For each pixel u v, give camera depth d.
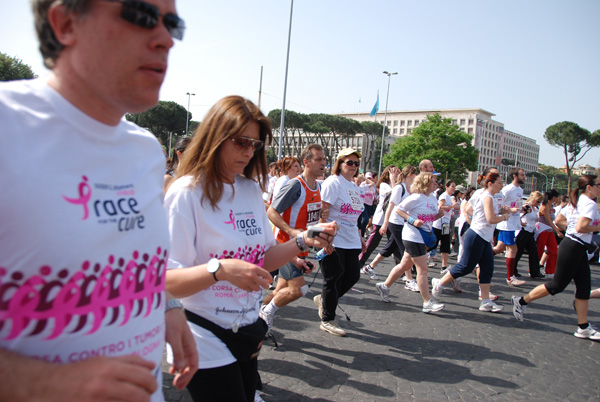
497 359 3.96
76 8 0.84
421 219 5.17
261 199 2.02
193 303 1.72
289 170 5.71
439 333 4.57
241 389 1.75
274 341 3.88
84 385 0.69
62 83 0.88
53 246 0.78
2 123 0.77
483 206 5.31
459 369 3.68
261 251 1.91
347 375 3.41
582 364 3.96
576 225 4.60
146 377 0.75
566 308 5.98
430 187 5.16
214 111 1.79
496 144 136.75
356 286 6.47
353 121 63.06
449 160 54.16
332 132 67.44
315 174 4.02
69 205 0.82
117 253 0.90
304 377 3.32
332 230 1.90
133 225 0.96
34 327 0.79
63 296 0.81
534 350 4.25
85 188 0.86
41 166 0.80
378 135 73.00
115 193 0.93
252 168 1.98
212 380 1.70
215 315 1.72
